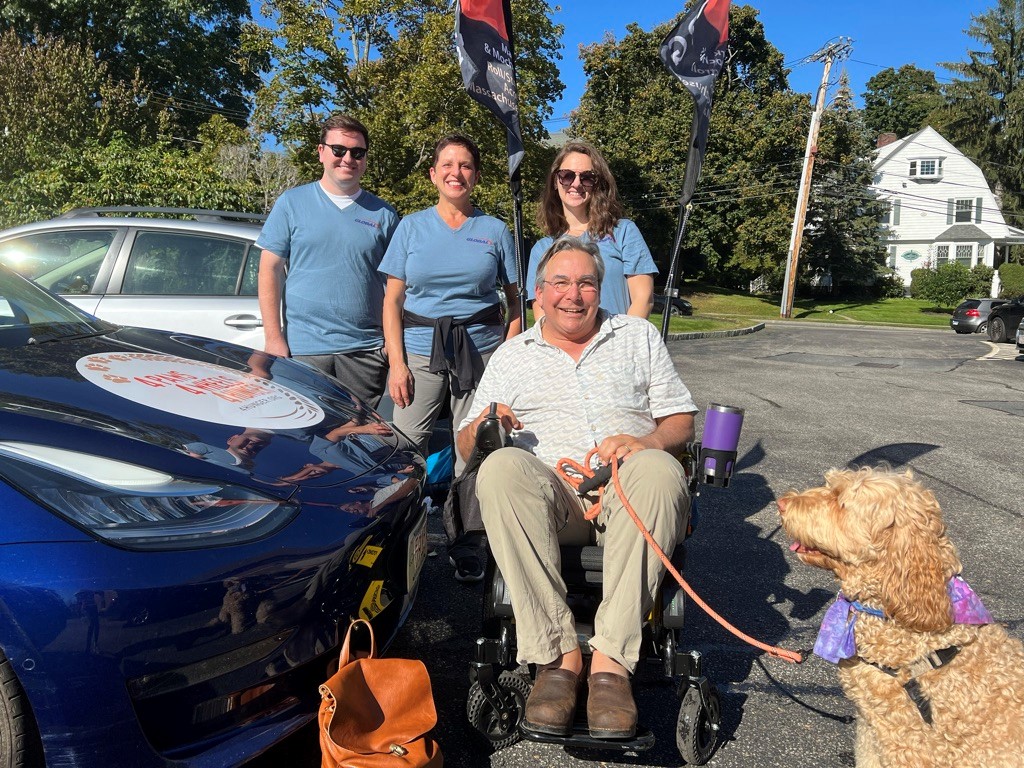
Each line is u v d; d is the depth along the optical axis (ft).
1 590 5.87
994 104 157.28
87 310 16.94
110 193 45.01
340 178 12.96
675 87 130.31
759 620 11.83
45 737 5.94
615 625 7.72
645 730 7.59
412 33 78.84
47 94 57.31
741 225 128.67
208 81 106.83
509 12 13.50
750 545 15.02
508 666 8.62
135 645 6.07
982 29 159.02
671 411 9.57
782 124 126.82
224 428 7.90
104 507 6.36
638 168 127.24
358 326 13.37
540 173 79.00
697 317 103.24
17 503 6.14
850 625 6.88
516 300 13.66
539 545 7.89
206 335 16.79
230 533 6.71
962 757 6.43
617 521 7.94
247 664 6.66
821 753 8.54
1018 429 27.04
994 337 70.85
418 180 70.79
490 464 8.03
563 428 9.42
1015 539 15.55
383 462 8.87
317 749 8.07
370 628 6.99
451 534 8.66
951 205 162.81
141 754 6.13
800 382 39.86
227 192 48.80
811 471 20.79
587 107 134.92
